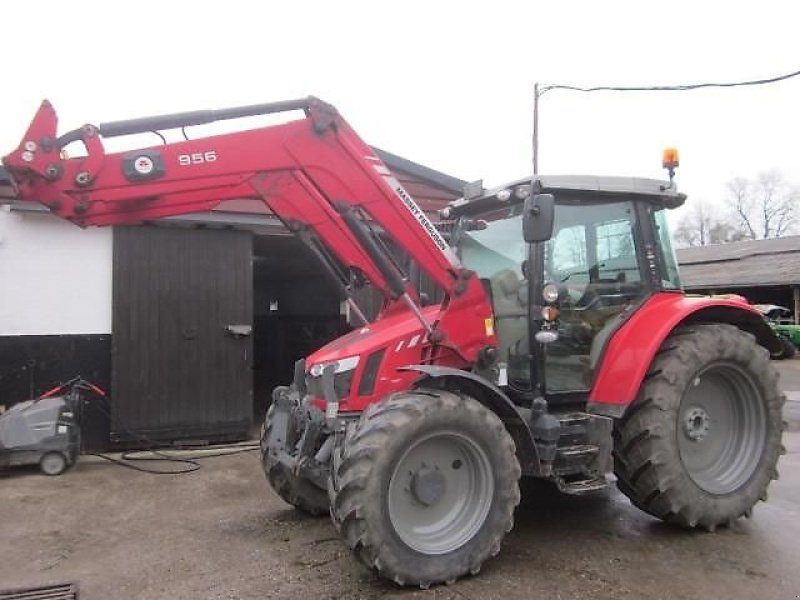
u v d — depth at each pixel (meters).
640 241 4.79
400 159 8.63
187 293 7.79
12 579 3.85
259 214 8.00
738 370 4.69
